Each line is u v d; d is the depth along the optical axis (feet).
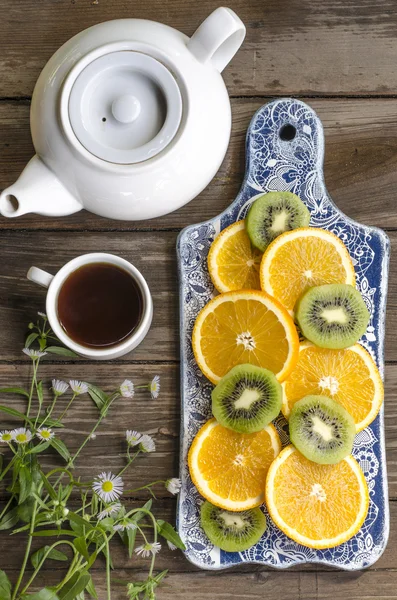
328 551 2.84
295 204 2.82
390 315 2.90
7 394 2.89
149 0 2.89
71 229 2.90
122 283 2.78
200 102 2.53
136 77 2.51
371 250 2.86
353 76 2.90
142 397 2.89
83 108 2.50
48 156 2.57
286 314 2.75
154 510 2.87
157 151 2.51
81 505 2.88
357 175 2.90
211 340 2.80
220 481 2.79
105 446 2.89
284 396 2.82
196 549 2.84
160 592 2.87
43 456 2.89
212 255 2.82
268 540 2.84
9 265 2.90
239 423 2.77
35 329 2.90
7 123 2.90
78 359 2.89
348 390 2.81
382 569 2.87
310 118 2.86
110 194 2.59
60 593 2.67
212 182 2.90
